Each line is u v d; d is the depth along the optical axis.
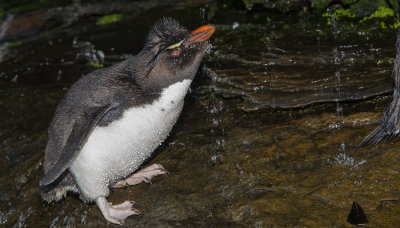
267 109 4.96
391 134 4.00
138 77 3.86
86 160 3.72
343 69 5.23
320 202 3.56
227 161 4.32
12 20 9.12
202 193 4.01
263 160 4.21
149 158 4.65
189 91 5.49
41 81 6.74
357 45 5.63
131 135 3.75
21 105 6.13
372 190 3.55
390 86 4.71
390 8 6.23
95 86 3.93
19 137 5.52
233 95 5.28
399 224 3.18
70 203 4.47
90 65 6.93
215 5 7.75
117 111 3.71
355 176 3.74
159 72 3.79
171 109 3.89
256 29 6.67
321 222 3.37
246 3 7.10
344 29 6.13
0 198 4.84
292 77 5.27
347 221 3.31
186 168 4.39
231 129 4.81
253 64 5.68
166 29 3.84
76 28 8.49
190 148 4.65
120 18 8.39
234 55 5.94
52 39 8.29
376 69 5.08
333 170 3.87
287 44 6.04
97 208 4.27
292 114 4.85
